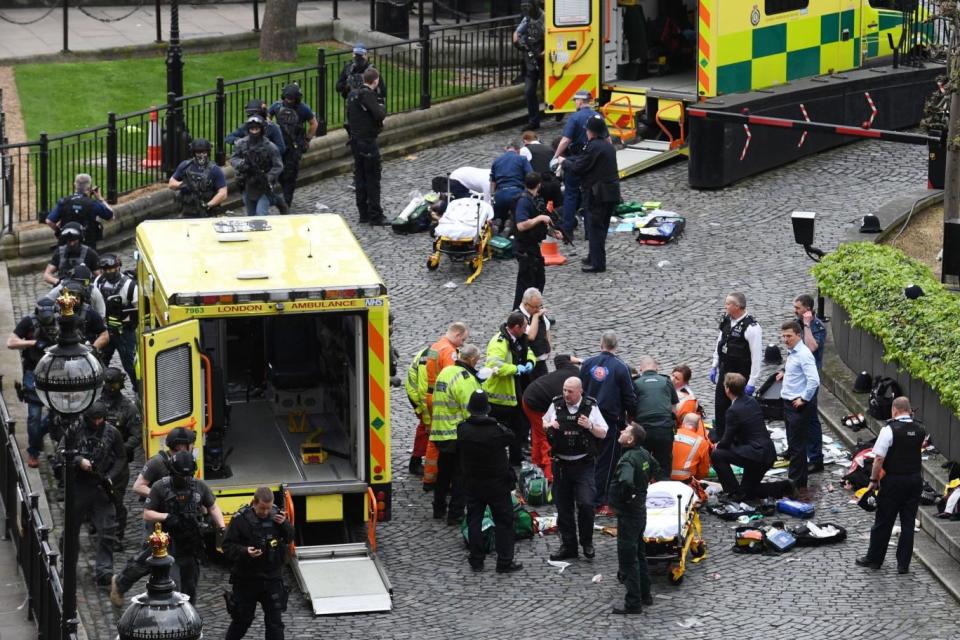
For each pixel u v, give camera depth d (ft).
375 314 178.50
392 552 185.88
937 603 173.06
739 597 175.01
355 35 377.50
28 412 202.49
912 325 210.79
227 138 285.64
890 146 324.60
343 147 316.19
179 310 175.22
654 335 239.91
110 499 174.19
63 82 345.51
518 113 341.21
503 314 249.14
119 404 186.19
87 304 207.31
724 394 205.16
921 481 175.83
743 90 311.47
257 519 156.56
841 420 215.31
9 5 397.19
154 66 360.69
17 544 185.26
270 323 199.11
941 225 279.49
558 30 318.24
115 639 165.27
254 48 378.73
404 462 209.05
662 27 331.98
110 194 283.59
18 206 280.31
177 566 163.73
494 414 199.21
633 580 169.99
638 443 168.25
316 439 192.75
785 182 304.71
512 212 247.29
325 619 170.09
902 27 336.70
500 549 180.34
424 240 280.10
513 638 166.61
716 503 195.11
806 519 192.13
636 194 299.38
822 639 165.58
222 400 181.47
